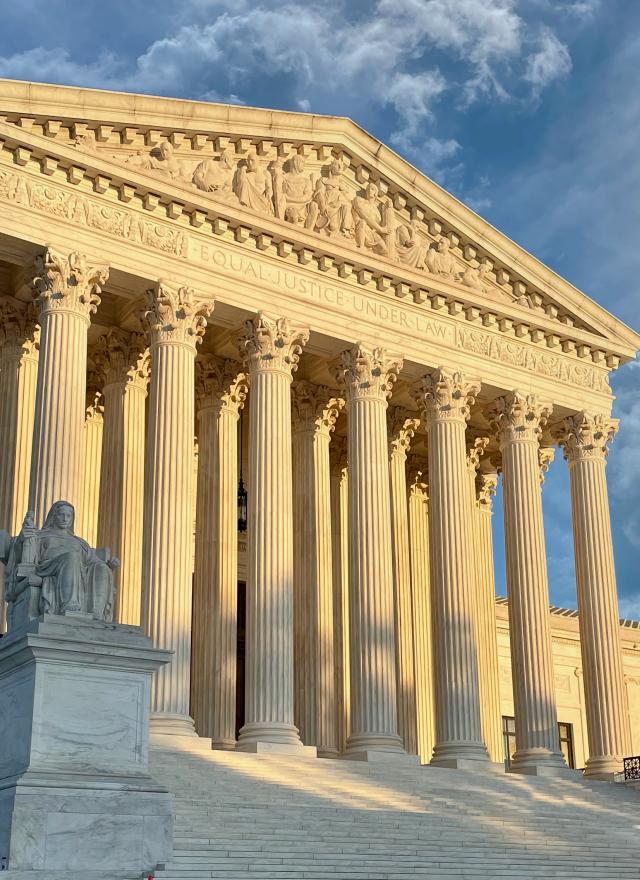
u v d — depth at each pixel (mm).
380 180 50219
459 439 49781
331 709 49156
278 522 43219
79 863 23078
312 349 48281
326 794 35344
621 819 39250
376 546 45750
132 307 45406
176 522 40469
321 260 47125
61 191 40969
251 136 46062
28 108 40125
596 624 52062
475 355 51406
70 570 25562
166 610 39438
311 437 52250
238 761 37688
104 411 47312
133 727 24891
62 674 24391
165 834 24391
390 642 45062
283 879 26766
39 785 23094
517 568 50531
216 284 44062
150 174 42406
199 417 50125
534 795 41312
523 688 49000
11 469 42812
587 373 55562
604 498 54250
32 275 41125
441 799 37594
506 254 52875
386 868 29109
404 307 49656
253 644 42000
